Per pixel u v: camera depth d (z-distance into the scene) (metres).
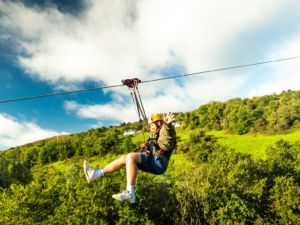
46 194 35.25
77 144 132.75
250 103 132.50
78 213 29.53
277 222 36.38
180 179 37.09
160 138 6.06
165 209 33.12
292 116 105.56
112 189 32.38
